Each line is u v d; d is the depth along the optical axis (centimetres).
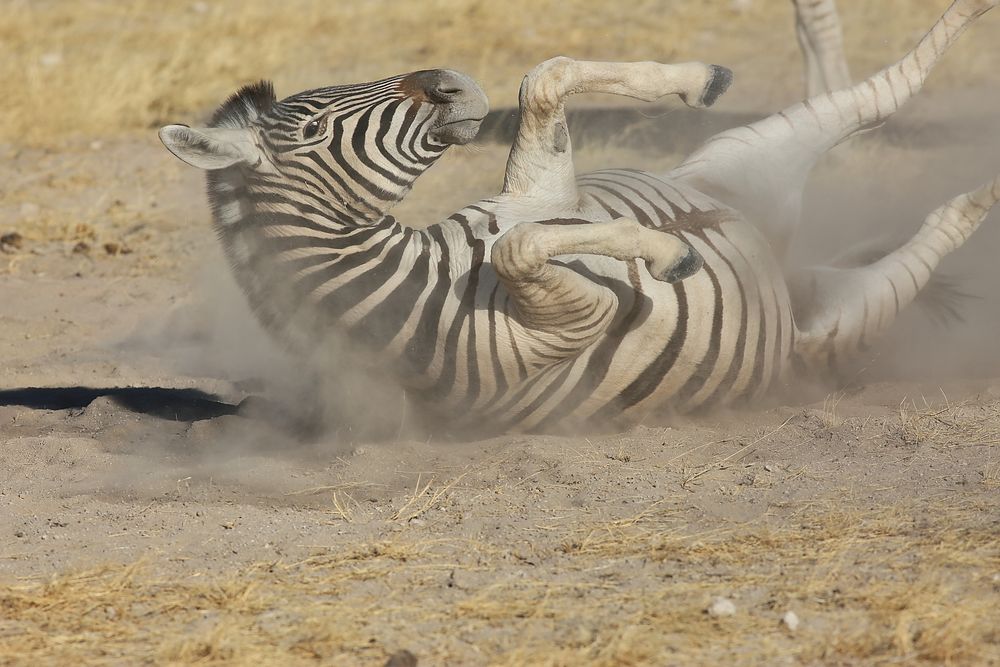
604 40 4122
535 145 1302
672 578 1002
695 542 1063
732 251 1341
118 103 3462
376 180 1227
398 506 1177
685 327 1284
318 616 955
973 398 1387
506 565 1040
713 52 3912
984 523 1062
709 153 1517
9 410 1573
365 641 916
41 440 1409
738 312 1323
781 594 964
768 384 1393
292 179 1227
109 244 2469
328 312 1255
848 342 1444
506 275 1152
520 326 1220
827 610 938
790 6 4556
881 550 1030
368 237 1239
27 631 949
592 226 1166
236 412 1496
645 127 2895
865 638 884
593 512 1138
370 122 1230
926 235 1475
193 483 1269
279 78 3688
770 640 895
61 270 2372
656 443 1293
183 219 2680
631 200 1340
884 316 1454
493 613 950
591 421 1341
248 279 1275
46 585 1012
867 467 1205
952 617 902
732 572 1007
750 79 3519
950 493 1130
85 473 1321
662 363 1293
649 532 1088
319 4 4612
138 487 1264
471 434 1370
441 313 1231
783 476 1199
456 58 3912
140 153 3156
